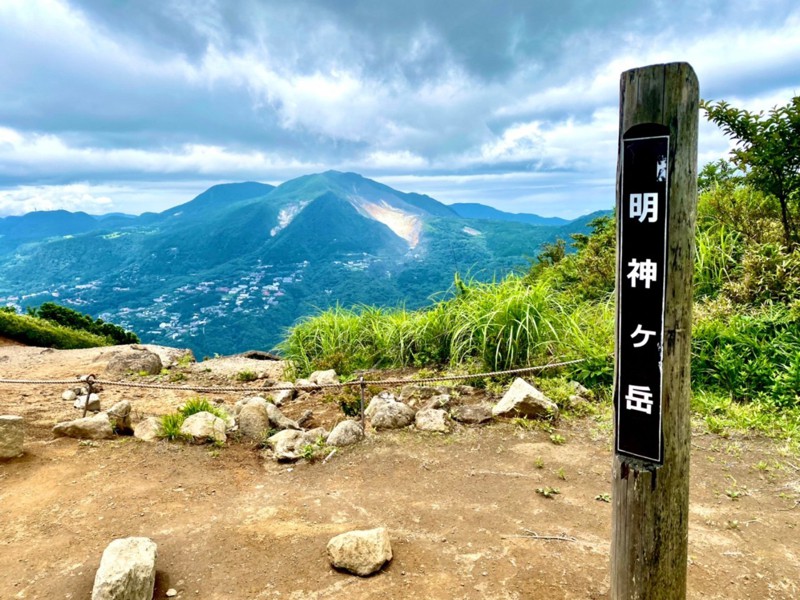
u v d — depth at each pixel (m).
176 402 6.48
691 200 1.88
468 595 2.60
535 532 3.16
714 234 7.16
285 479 4.04
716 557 2.87
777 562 2.81
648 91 1.86
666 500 2.00
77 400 5.89
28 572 2.80
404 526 3.28
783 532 3.09
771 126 5.68
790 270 5.77
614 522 2.13
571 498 3.57
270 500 3.68
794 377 4.73
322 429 4.84
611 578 2.18
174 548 3.04
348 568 2.79
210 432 4.70
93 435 4.70
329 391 6.35
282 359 9.18
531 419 4.87
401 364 7.14
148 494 3.71
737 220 7.14
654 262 1.91
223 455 4.45
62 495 3.67
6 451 4.16
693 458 4.06
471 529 3.21
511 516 3.36
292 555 2.97
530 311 6.10
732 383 5.05
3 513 3.42
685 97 1.82
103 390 6.98
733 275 6.46
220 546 3.07
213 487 3.87
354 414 5.45
